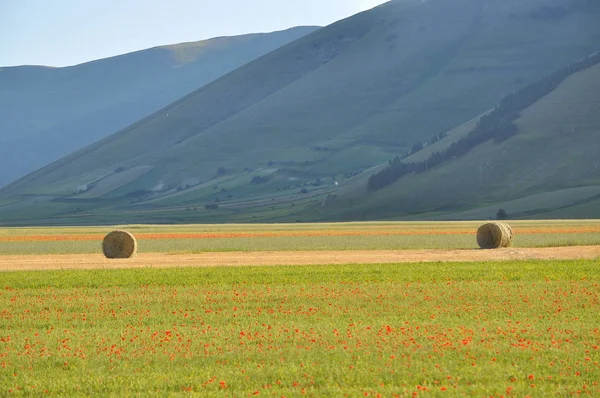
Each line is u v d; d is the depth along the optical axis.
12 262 77.06
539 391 25.55
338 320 38.56
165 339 33.94
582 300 44.19
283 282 54.12
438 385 26.75
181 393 25.75
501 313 40.06
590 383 26.52
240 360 30.31
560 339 33.34
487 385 26.45
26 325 38.53
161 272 61.84
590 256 74.75
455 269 61.28
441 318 38.78
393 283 52.53
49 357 31.17
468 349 31.44
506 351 31.09
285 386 26.75
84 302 45.41
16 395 25.92
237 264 70.62
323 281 54.28
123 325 38.06
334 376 27.73
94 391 26.41
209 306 43.59
